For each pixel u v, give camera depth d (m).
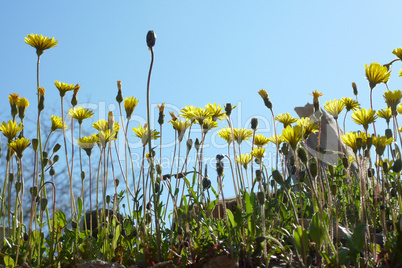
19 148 0.61
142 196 0.67
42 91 0.66
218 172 0.60
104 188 0.64
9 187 0.65
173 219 0.65
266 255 0.57
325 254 0.50
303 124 0.53
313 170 0.50
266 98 0.64
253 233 0.58
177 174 0.66
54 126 0.68
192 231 0.66
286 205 0.68
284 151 0.63
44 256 0.66
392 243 0.56
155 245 0.64
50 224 0.66
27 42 0.68
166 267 0.57
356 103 0.64
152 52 0.59
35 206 0.65
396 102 0.59
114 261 0.62
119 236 0.66
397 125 0.59
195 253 0.61
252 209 0.59
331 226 0.53
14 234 0.66
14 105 0.66
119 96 0.68
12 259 0.59
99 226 0.64
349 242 0.51
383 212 0.56
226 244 0.60
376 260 0.55
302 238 0.50
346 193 0.81
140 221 0.66
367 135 0.59
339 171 0.83
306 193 0.77
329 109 0.61
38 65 0.68
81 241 0.64
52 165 0.67
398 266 0.50
